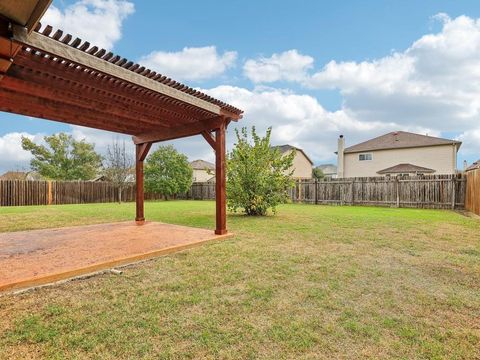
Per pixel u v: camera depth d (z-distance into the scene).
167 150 20.34
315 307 2.60
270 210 11.12
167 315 2.44
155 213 10.45
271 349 1.98
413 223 7.50
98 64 3.48
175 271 3.60
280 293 2.90
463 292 2.94
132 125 6.86
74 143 26.11
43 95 4.33
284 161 9.62
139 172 8.05
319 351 1.96
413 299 2.77
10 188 14.26
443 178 11.54
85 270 3.49
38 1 2.30
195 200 20.03
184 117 6.03
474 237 5.64
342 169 23.73
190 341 2.07
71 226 7.12
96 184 17.58
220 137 5.97
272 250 4.62
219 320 2.36
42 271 3.33
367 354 1.92
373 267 3.73
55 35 3.01
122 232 6.13
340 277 3.36
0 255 4.09
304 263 3.91
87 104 4.91
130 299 2.76
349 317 2.42
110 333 2.16
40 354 1.91
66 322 2.31
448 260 4.04
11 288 2.93
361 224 7.35
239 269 3.66
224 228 5.90
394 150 21.75
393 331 2.21
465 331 2.21
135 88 4.29
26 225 7.38
